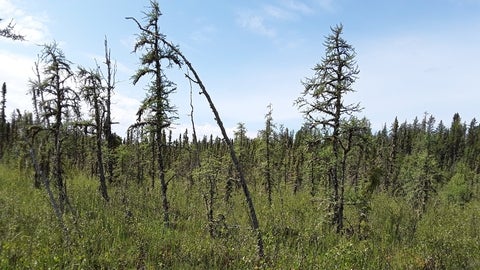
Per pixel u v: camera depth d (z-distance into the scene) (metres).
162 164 16.28
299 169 30.19
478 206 23.84
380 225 17.27
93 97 18.31
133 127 16.06
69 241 9.26
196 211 18.14
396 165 42.97
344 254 10.09
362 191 15.96
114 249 9.73
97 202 16.92
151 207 18.19
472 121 104.56
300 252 10.76
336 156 15.52
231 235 13.03
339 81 15.12
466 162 80.88
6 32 7.99
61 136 16.48
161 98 15.62
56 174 16.77
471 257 12.25
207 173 16.19
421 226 17.19
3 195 15.98
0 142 50.09
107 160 21.75
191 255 10.61
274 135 25.12
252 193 26.12
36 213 13.04
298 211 19.34
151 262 9.67
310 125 15.58
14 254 8.29
